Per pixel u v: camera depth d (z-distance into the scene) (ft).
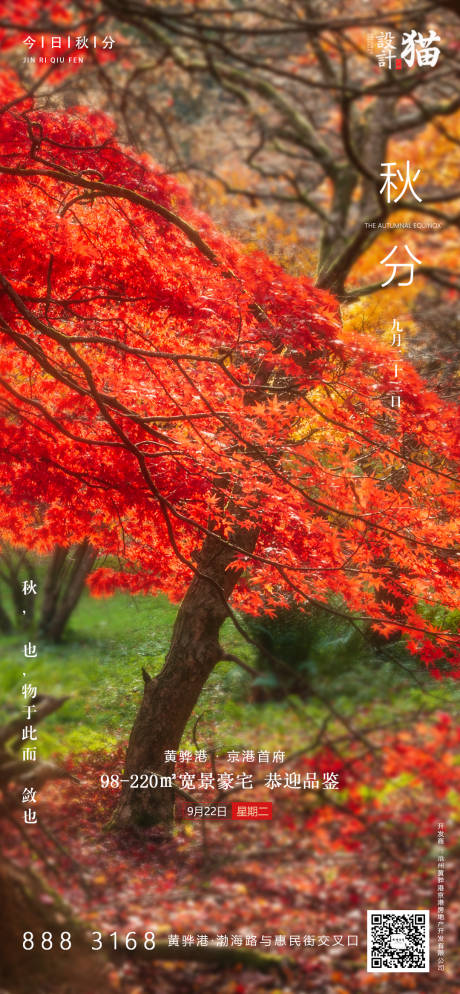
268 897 14.26
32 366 19.60
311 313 16.47
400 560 19.47
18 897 11.53
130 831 18.79
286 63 23.24
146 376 19.04
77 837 17.58
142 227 18.06
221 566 21.66
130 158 17.65
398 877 14.26
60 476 18.44
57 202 18.80
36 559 36.09
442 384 24.00
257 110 23.36
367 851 14.93
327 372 17.69
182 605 22.15
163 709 21.15
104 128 18.11
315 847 15.52
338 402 18.71
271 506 18.28
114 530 20.92
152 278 17.25
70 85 15.16
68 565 36.99
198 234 17.33
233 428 17.99
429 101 22.02
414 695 21.44
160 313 17.97
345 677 23.18
